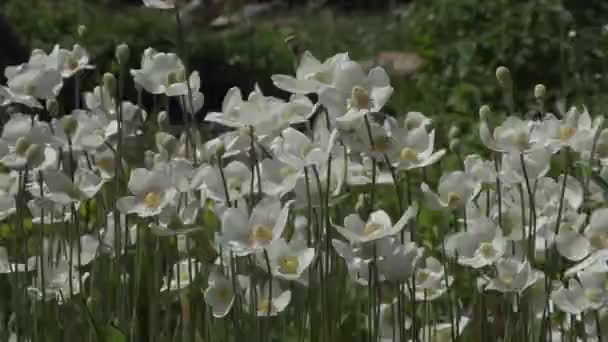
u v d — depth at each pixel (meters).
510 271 1.86
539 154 1.88
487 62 4.41
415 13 6.72
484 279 1.92
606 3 4.65
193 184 1.94
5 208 2.03
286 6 10.63
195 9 8.71
